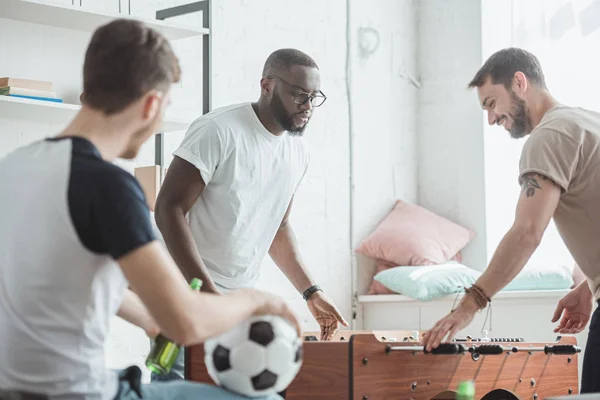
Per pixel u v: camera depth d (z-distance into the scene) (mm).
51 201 1450
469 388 2041
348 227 4855
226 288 2863
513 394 2645
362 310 4867
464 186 4977
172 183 2695
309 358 2264
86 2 3807
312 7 4758
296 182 3002
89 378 1497
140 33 1557
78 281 1457
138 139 1609
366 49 5012
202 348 2293
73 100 3660
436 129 5152
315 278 4672
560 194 2486
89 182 1447
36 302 1459
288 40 4641
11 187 1502
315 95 2840
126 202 1449
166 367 1738
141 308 1823
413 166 5223
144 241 1448
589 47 4469
